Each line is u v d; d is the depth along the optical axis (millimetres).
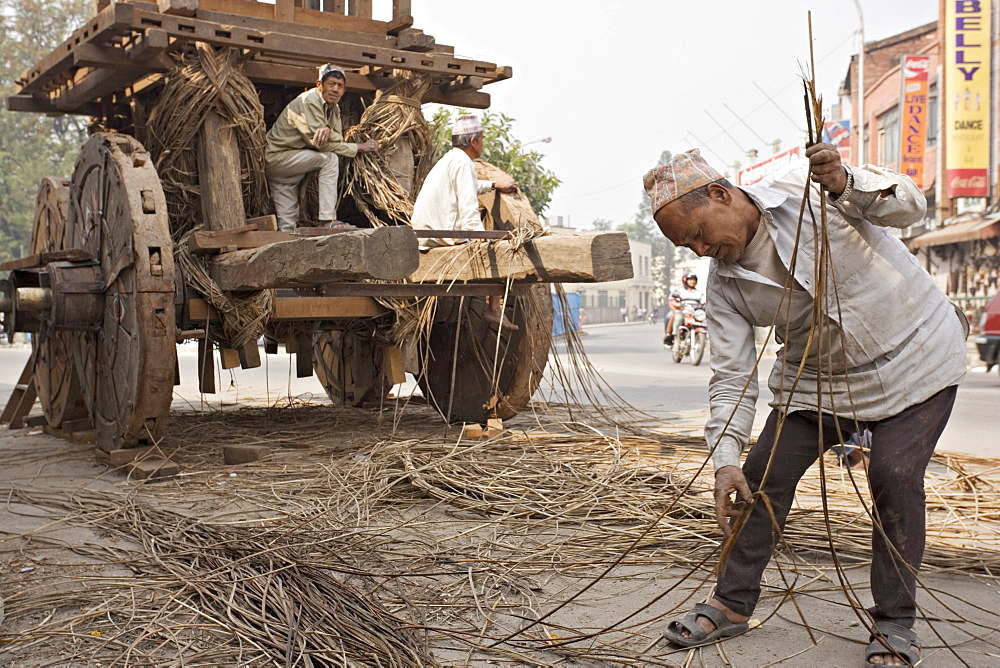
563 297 5918
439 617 3098
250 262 5023
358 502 4551
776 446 2648
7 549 3920
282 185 6582
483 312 6633
